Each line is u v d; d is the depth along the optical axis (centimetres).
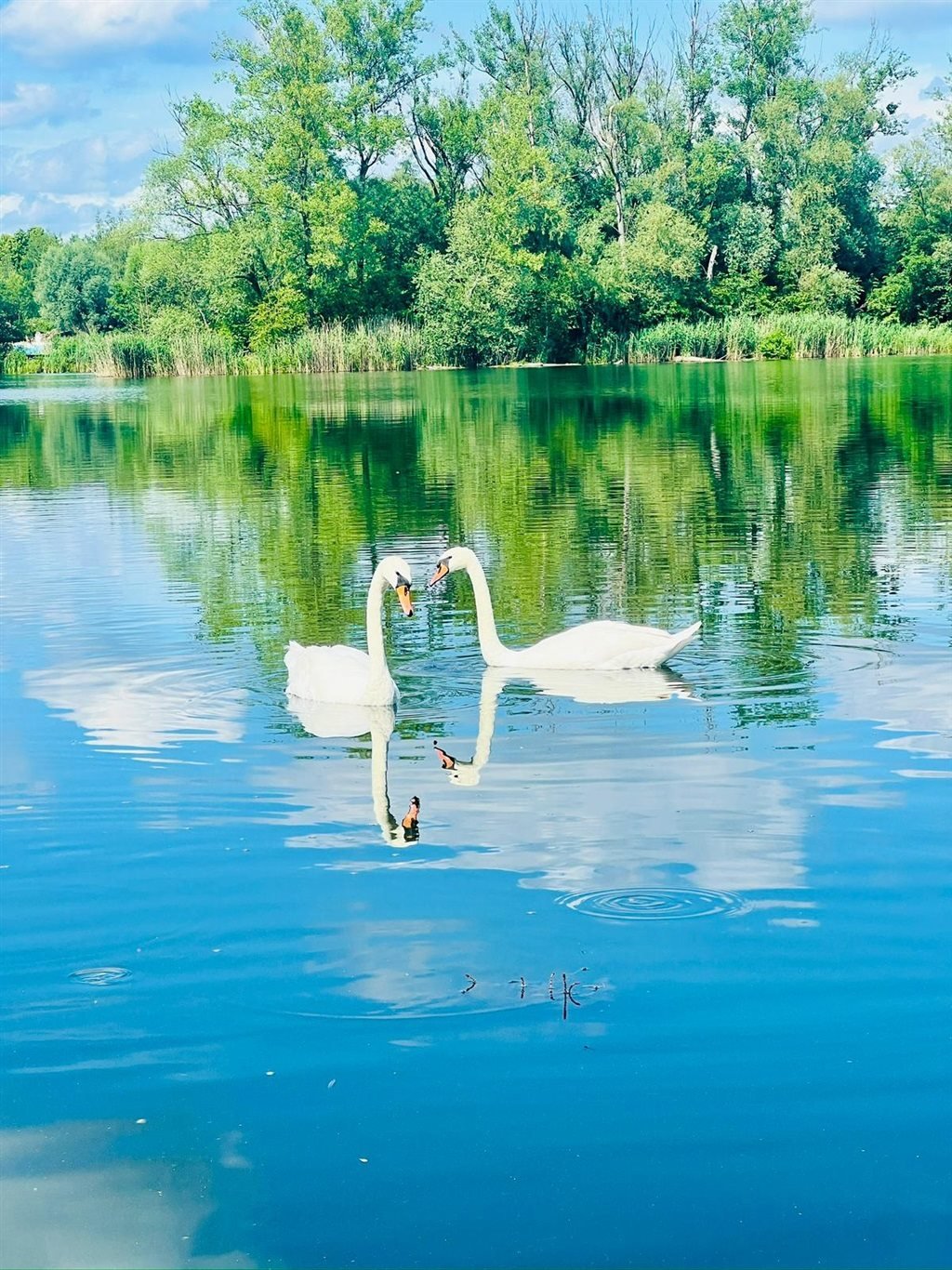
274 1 7706
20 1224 424
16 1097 488
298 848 721
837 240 8712
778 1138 452
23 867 702
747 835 723
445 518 2031
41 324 12888
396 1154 452
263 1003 548
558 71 8681
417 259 8200
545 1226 416
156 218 7969
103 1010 547
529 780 831
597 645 1130
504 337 7356
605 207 8856
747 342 7469
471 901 642
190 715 1009
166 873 689
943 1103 468
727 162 8825
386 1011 538
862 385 5003
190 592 1496
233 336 7931
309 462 2909
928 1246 405
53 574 1625
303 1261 407
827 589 1427
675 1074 489
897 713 961
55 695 1067
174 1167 447
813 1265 399
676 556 1658
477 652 1211
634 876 668
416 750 905
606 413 4025
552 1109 471
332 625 1330
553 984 556
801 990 545
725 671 1104
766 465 2609
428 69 8200
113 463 3025
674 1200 426
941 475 2395
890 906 623
